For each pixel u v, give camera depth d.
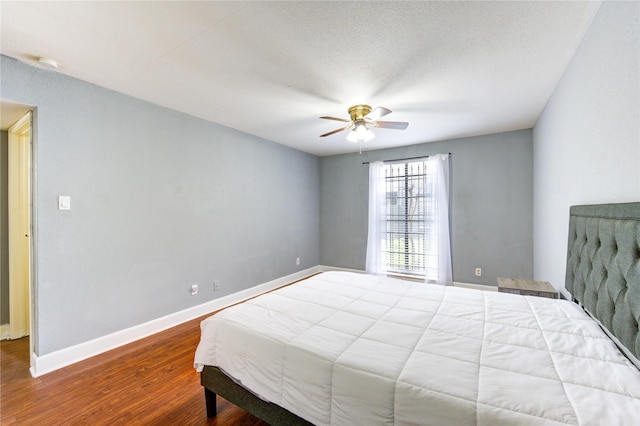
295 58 2.01
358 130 2.82
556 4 1.49
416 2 1.47
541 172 3.17
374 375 1.12
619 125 1.38
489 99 2.73
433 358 1.22
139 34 1.73
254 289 3.99
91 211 2.38
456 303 1.93
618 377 1.04
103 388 1.94
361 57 1.99
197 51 1.92
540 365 1.14
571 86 2.04
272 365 1.38
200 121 3.26
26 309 2.75
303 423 1.31
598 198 1.63
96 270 2.41
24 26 1.64
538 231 3.37
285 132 3.85
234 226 3.70
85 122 2.34
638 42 1.20
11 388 1.94
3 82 1.96
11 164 2.66
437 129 3.72
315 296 2.09
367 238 4.94
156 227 2.84
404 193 4.62
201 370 1.68
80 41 1.79
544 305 1.86
